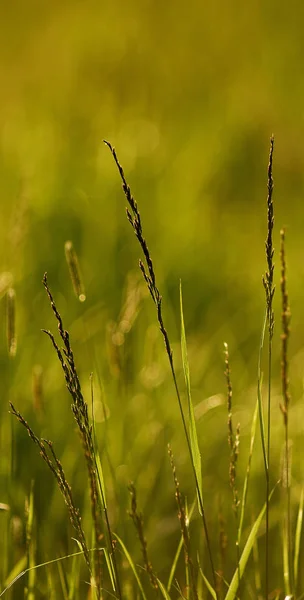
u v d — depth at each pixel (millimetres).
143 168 7184
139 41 11938
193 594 2670
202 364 5094
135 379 4582
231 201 9062
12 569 3203
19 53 11922
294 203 8906
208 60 12414
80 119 9484
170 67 11789
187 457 4297
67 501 2311
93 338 4707
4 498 3605
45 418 4055
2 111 10062
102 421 4047
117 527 3502
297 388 5168
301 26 13047
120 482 3803
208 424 4656
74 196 6207
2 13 12984
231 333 5891
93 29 11922
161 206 6652
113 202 6312
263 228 8195
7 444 3842
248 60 12461
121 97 10742
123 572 3223
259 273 6879
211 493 4105
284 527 3297
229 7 13633
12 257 4605
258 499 4074
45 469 3871
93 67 11133
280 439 4492
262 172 9398
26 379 4238
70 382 2168
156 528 3730
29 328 4797
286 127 10414
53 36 12156
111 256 5723
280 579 3518
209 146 9000
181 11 13438
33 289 5320
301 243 7742
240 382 5105
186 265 6301
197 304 6191
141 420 4348
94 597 2521
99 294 5480
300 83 11367
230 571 3619
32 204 5953
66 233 5816
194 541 3842
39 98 10242
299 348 5961
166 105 10727
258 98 11133
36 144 7758
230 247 7168
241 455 4383
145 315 5078
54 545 3588
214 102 10555
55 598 3111
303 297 6504
